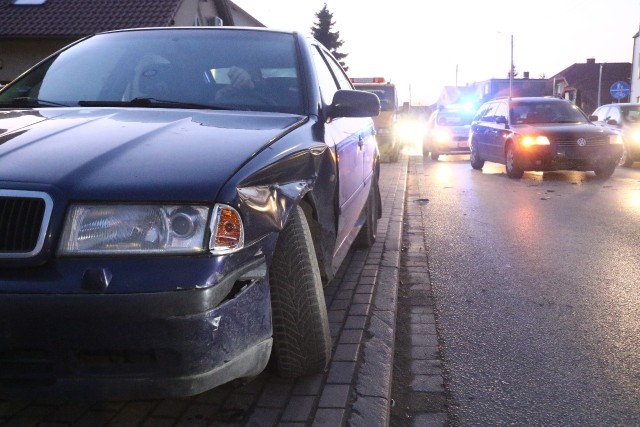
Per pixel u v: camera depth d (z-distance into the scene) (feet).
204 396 9.99
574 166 42.47
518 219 27.55
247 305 8.13
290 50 13.33
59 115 10.62
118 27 67.05
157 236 7.52
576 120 46.29
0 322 7.26
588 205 31.19
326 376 10.72
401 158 70.59
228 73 12.62
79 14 69.72
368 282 16.53
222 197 7.76
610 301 15.81
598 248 21.54
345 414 9.52
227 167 8.26
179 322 7.30
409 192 38.22
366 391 10.27
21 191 7.59
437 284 17.66
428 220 27.94
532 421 10.09
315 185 10.66
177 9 69.51
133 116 10.58
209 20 86.12
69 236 7.46
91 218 7.52
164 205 7.60
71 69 13.15
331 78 15.88
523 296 16.38
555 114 46.68
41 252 7.38
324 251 11.54
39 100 12.34
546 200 33.27
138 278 7.28
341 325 13.29
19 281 7.27
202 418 9.35
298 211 10.04
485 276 18.35
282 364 10.01
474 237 23.86
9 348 7.35
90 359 7.47
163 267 7.37
